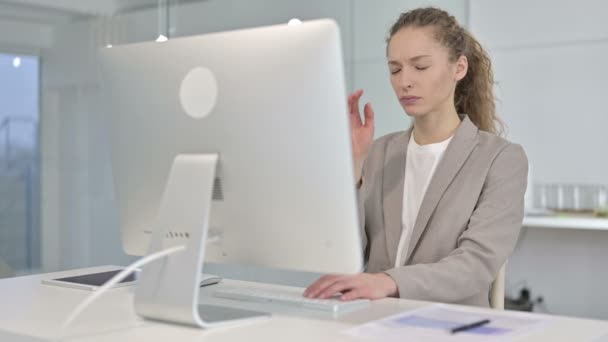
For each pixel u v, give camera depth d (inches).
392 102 142.9
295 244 49.6
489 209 66.5
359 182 73.7
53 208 96.8
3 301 57.4
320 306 53.1
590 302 148.8
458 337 44.6
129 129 55.7
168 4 111.8
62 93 97.6
